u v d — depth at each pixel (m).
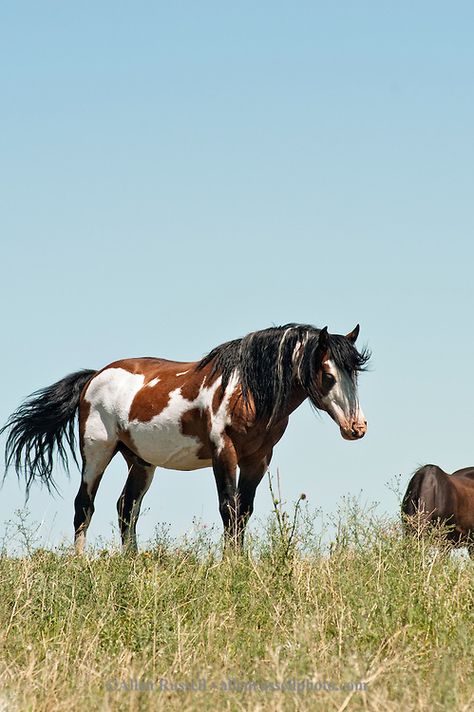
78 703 6.96
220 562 10.84
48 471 16.69
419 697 6.76
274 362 13.63
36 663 7.99
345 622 8.90
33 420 16.58
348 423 13.38
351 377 13.45
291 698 6.82
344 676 7.20
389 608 9.20
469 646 8.12
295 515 11.09
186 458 14.80
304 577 10.20
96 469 16.02
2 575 10.15
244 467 14.28
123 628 9.02
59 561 10.69
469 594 9.62
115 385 15.68
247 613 9.42
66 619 9.21
